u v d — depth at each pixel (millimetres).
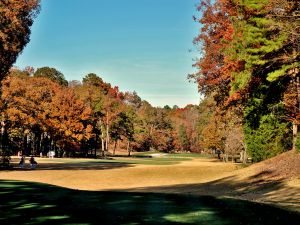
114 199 14797
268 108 26859
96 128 93250
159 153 122688
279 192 19172
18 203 13336
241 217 11781
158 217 11508
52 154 78000
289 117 26828
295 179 21594
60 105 78250
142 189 24984
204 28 30500
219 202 14656
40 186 17938
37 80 81625
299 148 26422
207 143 75375
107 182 29734
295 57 20953
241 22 21797
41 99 78312
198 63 31266
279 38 20344
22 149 77188
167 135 137000
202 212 12438
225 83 30516
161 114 139000
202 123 100812
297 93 24891
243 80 22328
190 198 15547
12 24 32875
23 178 30359
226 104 28656
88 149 97312
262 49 20234
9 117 63594
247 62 21156
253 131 31922
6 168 39531
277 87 24547
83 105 81812
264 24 20328
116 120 100500
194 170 39281
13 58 34812
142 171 37875
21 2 33375
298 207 13898
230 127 55125
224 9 27906
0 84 39219
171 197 15805
